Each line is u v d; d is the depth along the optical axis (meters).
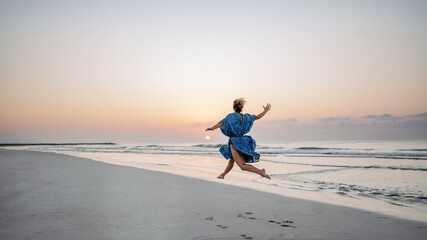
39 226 2.96
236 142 4.50
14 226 2.94
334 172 9.94
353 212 4.07
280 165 12.72
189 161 14.90
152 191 5.22
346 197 5.61
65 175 6.70
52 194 4.54
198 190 5.61
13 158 10.89
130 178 6.84
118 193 4.90
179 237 2.76
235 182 7.19
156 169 9.70
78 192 4.80
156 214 3.62
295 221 3.51
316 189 6.62
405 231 3.15
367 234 3.02
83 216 3.40
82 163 10.11
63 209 3.69
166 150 30.48
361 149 24.30
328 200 4.98
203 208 4.05
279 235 2.91
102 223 3.15
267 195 5.30
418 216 3.90
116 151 28.83
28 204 3.87
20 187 4.98
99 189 5.16
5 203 3.88
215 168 11.27
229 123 4.49
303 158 17.09
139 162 13.66
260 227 3.19
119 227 3.03
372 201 5.30
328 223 3.44
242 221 3.42
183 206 4.12
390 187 6.93
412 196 5.84
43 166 8.36
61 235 2.70
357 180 8.05
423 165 11.77
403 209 4.54
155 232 2.89
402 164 12.31
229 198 4.89
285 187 6.65
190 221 3.35
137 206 4.01
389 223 3.49
